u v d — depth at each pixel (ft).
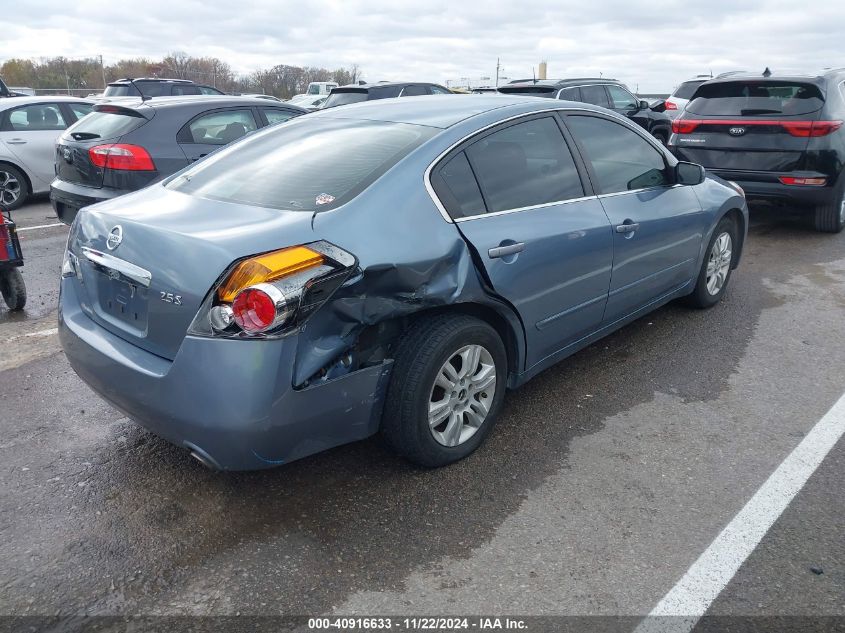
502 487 9.81
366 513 9.24
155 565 8.31
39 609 7.64
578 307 11.84
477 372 10.27
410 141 10.15
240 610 7.63
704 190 15.52
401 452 9.75
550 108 12.01
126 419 11.86
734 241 17.31
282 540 8.73
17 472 10.23
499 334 10.87
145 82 52.11
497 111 11.19
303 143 10.98
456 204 9.80
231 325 7.81
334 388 8.52
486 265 9.75
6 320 16.96
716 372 13.52
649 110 43.34
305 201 9.18
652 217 13.26
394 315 8.84
